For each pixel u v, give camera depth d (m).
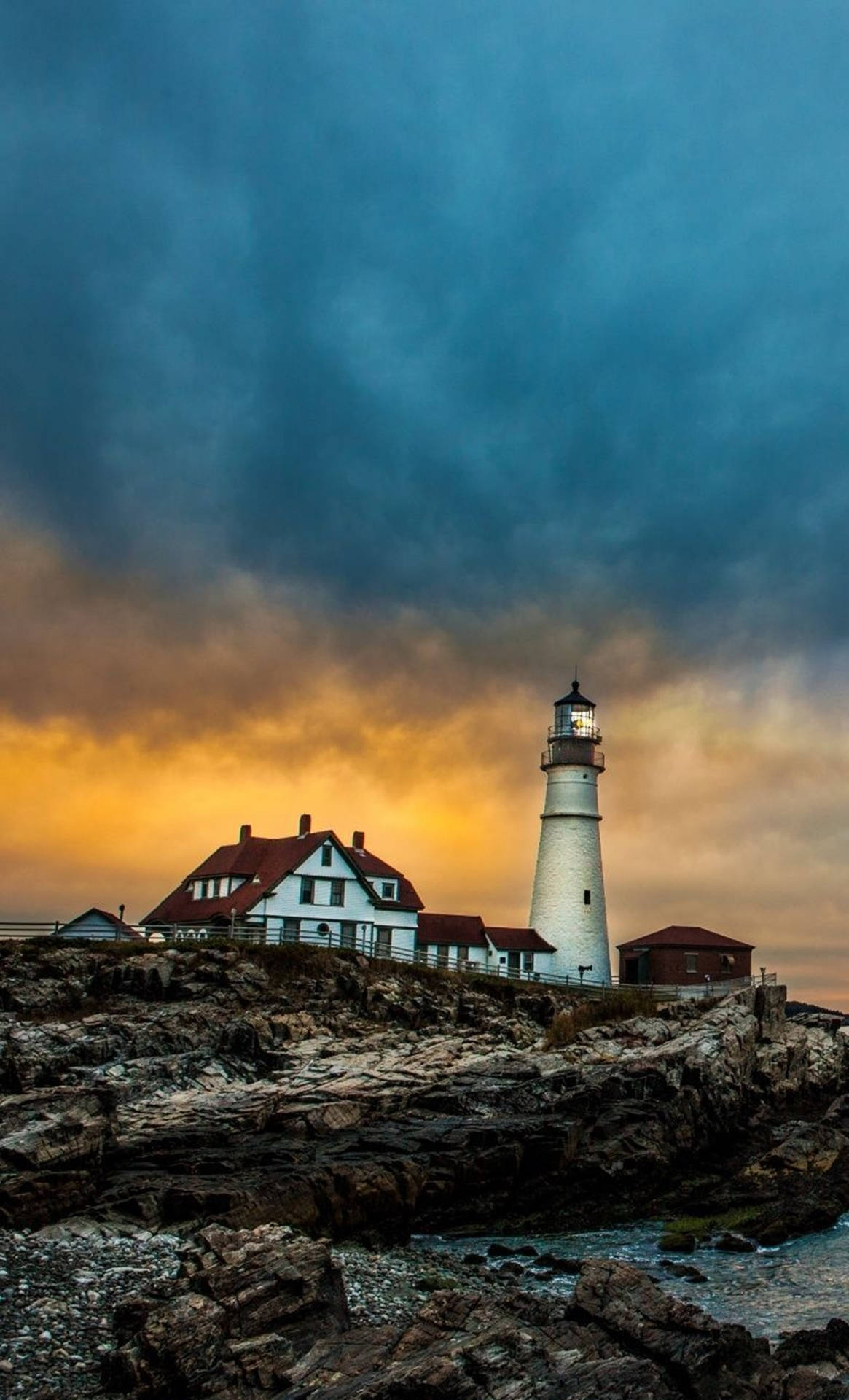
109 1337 15.62
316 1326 15.80
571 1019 59.38
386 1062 45.47
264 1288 16.09
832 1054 60.44
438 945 78.81
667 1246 29.75
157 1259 19.86
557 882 83.00
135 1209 23.98
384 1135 34.38
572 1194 34.50
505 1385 13.63
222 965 55.47
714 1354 16.05
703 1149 42.31
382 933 73.88
